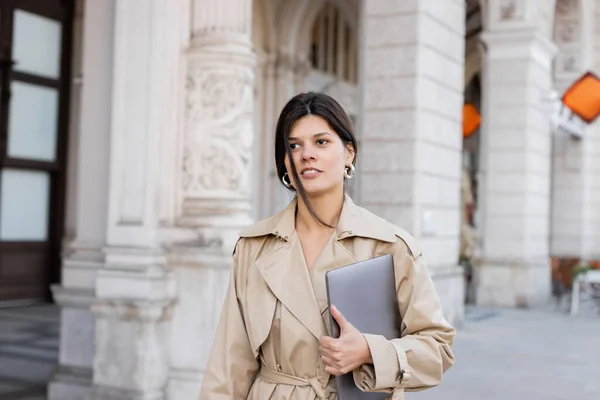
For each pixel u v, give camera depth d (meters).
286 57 18.70
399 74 9.79
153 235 6.36
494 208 15.62
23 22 13.98
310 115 2.11
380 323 2.01
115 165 6.51
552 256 19.86
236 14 6.69
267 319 2.10
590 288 15.58
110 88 6.80
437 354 2.03
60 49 14.72
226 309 2.26
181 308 6.35
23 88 14.05
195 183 6.56
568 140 19.97
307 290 2.07
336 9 21.66
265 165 18.55
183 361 6.32
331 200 2.16
